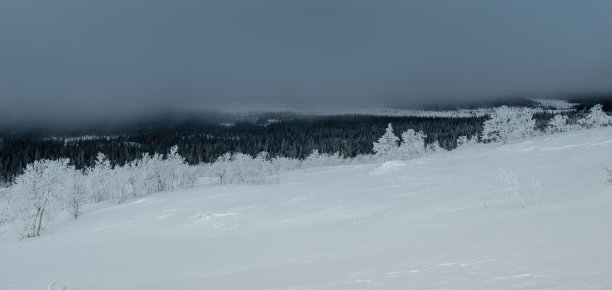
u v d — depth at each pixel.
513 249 6.16
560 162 34.88
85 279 12.84
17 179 45.03
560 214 9.54
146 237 30.03
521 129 73.19
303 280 6.47
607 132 53.22
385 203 26.67
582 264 4.37
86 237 35.00
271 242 16.53
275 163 81.62
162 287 8.29
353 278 5.88
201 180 78.38
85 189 53.69
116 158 134.25
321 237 15.36
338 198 33.25
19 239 41.53
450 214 15.29
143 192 67.12
